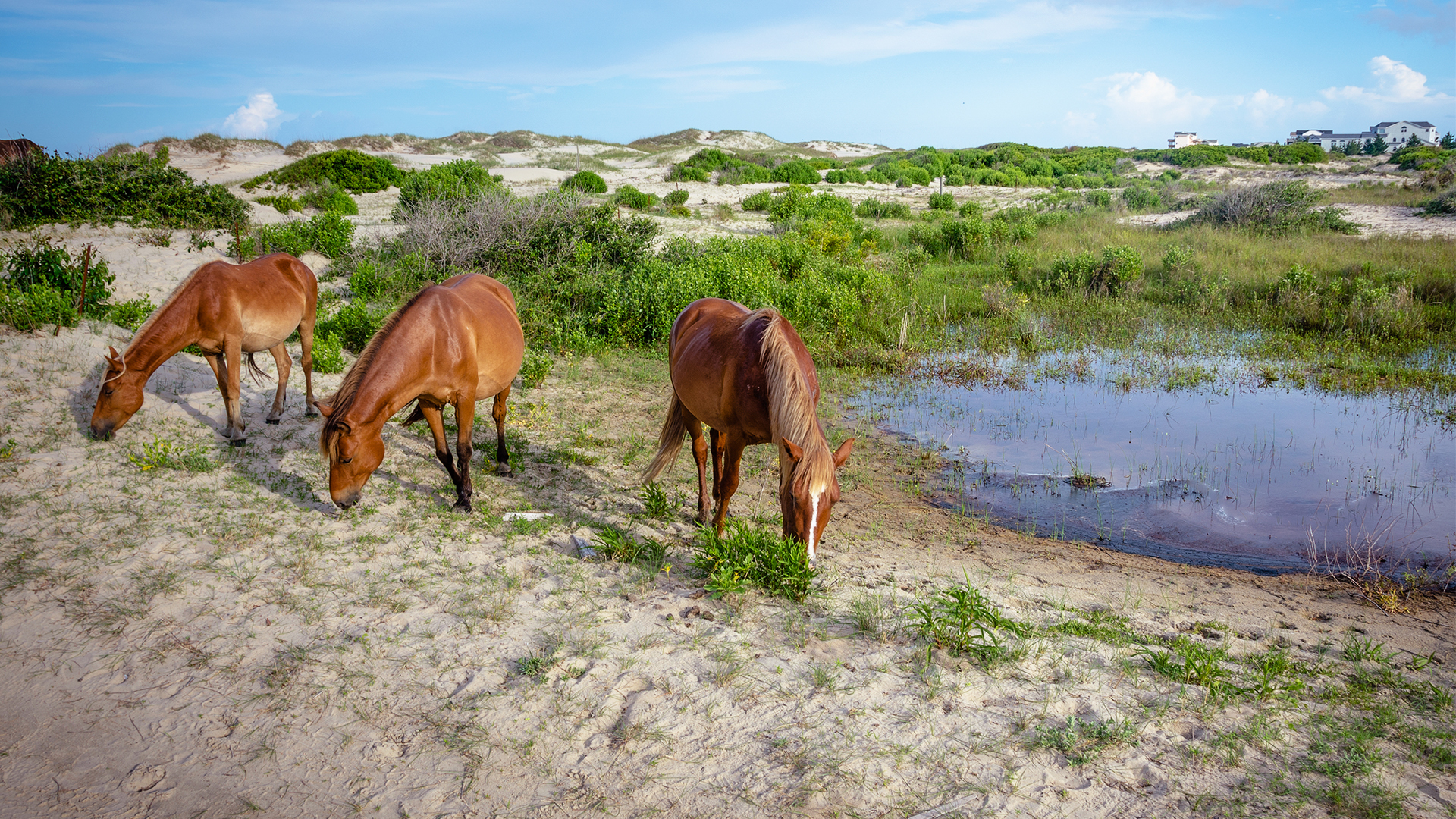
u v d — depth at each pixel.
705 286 12.84
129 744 3.15
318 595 4.36
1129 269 16.12
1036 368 11.70
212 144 42.31
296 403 8.10
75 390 7.27
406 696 3.49
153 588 4.29
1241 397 9.98
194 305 6.30
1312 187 31.89
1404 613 4.76
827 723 3.33
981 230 20.61
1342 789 2.91
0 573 4.39
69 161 16.83
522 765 3.07
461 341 5.37
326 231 16.20
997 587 4.96
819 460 4.12
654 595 4.51
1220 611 4.75
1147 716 3.38
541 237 15.06
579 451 7.43
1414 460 7.55
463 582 4.59
